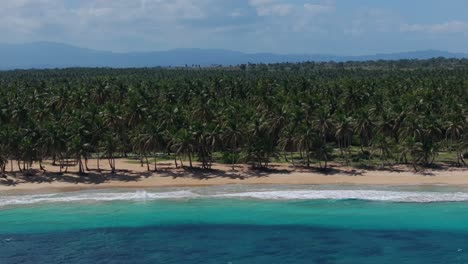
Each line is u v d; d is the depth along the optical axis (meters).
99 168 113.94
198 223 81.56
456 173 109.00
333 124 118.50
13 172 108.56
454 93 150.50
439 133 114.56
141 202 92.25
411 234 75.75
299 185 102.38
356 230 77.69
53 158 117.50
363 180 105.00
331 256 68.12
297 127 113.38
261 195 95.94
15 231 77.94
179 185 103.12
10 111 126.69
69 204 91.12
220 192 98.12
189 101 150.62
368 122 117.56
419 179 105.12
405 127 114.50
